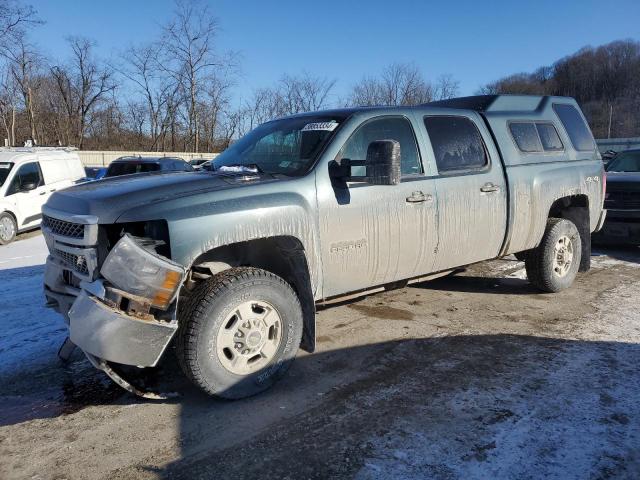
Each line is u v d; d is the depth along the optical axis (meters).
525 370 4.01
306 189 3.84
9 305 5.90
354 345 4.56
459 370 4.03
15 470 2.91
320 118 4.44
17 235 12.59
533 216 5.50
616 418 3.30
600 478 2.74
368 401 3.58
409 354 4.35
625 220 8.23
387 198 4.26
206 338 3.36
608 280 6.66
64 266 3.61
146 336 3.14
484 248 5.15
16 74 38.59
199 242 3.30
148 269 3.09
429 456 2.94
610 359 4.18
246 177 3.81
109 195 3.40
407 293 6.11
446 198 4.68
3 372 4.16
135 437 3.21
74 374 4.12
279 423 3.33
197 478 2.80
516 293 6.09
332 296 4.22
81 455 3.04
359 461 2.91
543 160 5.70
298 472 2.83
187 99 42.34
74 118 44.22
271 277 3.60
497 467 2.83
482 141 5.16
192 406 3.56
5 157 12.27
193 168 4.93
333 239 3.98
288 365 3.75
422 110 4.78
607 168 10.22
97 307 3.12
